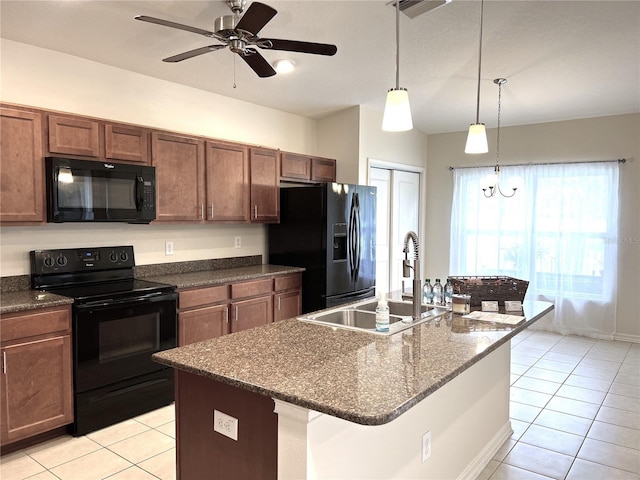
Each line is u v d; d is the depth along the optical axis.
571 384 3.80
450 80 4.22
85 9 2.72
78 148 3.00
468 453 2.45
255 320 3.96
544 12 3.07
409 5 2.83
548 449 2.77
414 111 5.16
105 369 2.93
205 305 3.56
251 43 2.47
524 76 4.11
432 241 6.21
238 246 4.50
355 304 2.76
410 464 1.96
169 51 3.30
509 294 2.73
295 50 2.56
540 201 5.37
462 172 5.88
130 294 3.04
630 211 4.92
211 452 1.73
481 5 2.92
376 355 1.77
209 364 1.66
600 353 4.61
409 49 3.58
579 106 4.80
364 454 1.68
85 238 3.36
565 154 5.25
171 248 3.94
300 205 4.47
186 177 3.65
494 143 5.70
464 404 2.37
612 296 5.02
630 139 4.89
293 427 1.44
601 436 2.93
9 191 2.71
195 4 2.72
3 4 2.62
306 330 2.16
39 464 2.53
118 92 3.55
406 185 5.89
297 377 1.53
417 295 2.47
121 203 3.20
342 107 4.89
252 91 4.24
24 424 2.60
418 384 1.46
